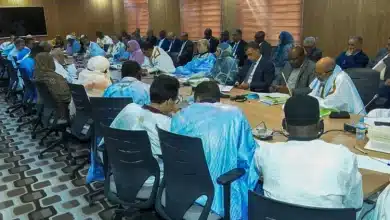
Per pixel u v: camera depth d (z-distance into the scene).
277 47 5.55
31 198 2.82
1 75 6.41
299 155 1.24
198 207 1.69
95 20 12.08
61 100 3.45
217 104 1.72
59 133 4.30
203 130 1.63
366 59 4.73
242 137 1.62
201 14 8.47
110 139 1.86
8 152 3.84
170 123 1.87
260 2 6.86
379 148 1.86
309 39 4.62
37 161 3.59
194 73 4.52
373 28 5.10
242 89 3.66
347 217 1.07
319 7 5.76
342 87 2.64
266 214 1.20
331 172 1.19
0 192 2.93
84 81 3.59
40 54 3.52
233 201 1.60
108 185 2.05
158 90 1.95
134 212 2.29
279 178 1.26
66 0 11.73
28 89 4.51
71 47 8.50
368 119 2.17
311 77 3.54
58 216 2.54
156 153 1.92
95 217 2.51
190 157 1.56
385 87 3.63
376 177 1.54
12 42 8.23
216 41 7.08
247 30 7.29
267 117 2.54
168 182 1.72
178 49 8.00
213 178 1.61
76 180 3.13
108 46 8.65
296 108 1.27
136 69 2.85
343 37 5.50
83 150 3.80
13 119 5.12
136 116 1.94
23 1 11.19
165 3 9.62
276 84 4.12
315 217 1.10
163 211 1.77
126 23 11.61
